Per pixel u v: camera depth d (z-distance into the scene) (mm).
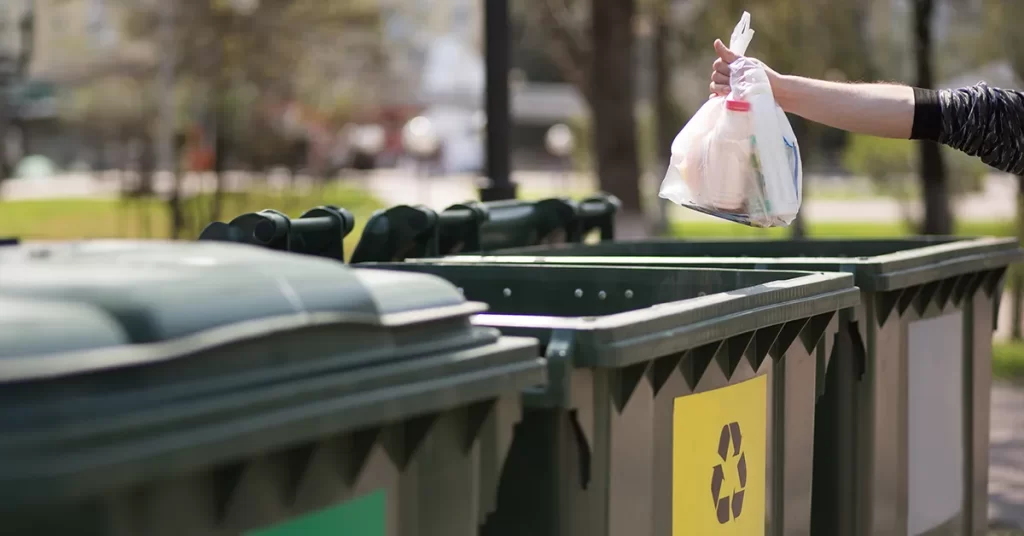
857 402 6844
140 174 33344
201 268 3199
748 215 5906
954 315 7984
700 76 35188
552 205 9680
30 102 58625
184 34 32938
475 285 6762
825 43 26766
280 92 34656
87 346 2729
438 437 3881
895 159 30000
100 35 39469
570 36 26125
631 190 24016
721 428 5215
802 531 6020
